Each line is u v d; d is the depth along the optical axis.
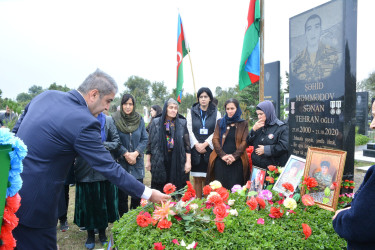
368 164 8.32
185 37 5.74
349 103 2.96
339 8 2.98
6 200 1.11
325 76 3.19
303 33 3.51
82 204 3.31
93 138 1.85
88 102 2.00
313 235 1.98
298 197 2.53
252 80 4.98
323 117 3.22
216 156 3.83
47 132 1.80
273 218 2.23
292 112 3.75
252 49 4.87
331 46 3.10
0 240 1.09
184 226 1.92
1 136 1.03
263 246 1.79
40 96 2.00
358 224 1.16
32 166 1.78
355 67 2.97
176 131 3.95
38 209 1.79
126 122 3.89
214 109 4.46
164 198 2.04
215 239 1.83
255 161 3.43
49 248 1.92
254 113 13.92
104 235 3.50
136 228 1.93
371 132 13.48
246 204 2.50
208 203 2.27
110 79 2.02
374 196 1.12
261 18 4.85
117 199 3.60
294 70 3.69
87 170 3.22
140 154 3.87
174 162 3.90
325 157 2.45
